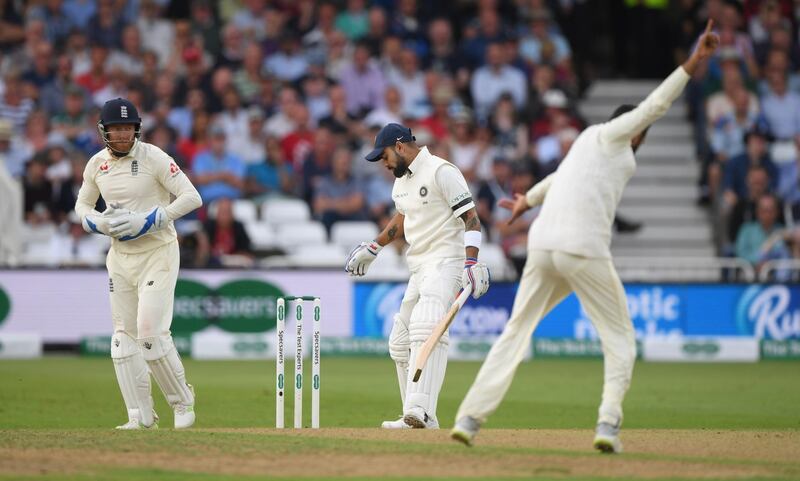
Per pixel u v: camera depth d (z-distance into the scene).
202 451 23.73
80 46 69.44
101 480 20.77
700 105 70.75
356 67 69.38
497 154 65.88
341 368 52.31
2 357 56.00
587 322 58.69
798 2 73.81
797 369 53.66
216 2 72.56
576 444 25.73
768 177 66.88
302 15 72.50
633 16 77.44
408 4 73.12
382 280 58.16
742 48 71.94
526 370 52.59
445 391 43.88
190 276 57.56
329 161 65.12
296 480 20.88
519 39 72.50
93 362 53.28
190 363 54.69
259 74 68.81
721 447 25.91
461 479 20.94
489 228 62.88
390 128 29.94
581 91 75.81
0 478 20.80
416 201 29.91
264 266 57.97
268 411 37.44
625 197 70.62
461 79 70.50
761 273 61.03
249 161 66.31
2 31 69.88
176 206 29.77
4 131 64.25
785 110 70.88
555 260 23.52
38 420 34.97
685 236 68.88
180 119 67.25
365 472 21.64
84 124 66.56
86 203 30.55
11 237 57.97
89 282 57.38
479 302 58.38
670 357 58.09
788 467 22.75
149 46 71.75
